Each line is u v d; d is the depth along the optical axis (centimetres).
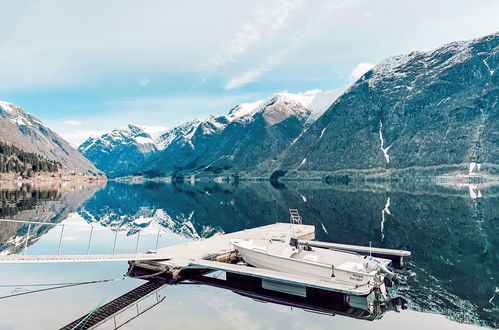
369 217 5406
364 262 2209
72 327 1558
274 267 2389
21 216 5572
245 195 11331
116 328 1566
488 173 17312
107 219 5659
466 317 1714
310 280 2047
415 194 10094
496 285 2198
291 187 16575
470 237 3725
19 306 1820
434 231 4112
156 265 2441
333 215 5772
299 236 3631
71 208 7225
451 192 10506
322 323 1664
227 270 2273
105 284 2219
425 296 2038
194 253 2792
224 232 4425
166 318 1686
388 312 1798
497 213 5500
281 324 1645
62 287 2145
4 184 17050
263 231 3894
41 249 3309
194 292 2112
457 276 2403
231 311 1800
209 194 12206
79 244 3619
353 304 1927
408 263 2769
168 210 7075
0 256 2014
